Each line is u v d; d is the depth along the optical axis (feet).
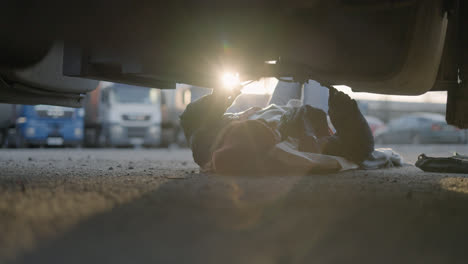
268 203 8.91
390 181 13.12
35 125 49.14
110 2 9.85
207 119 16.14
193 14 10.33
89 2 9.73
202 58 11.02
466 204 9.12
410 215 7.88
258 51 10.96
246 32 10.59
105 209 8.09
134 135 53.52
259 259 5.23
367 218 7.56
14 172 15.29
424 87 12.69
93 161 23.54
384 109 102.83
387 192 10.72
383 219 7.50
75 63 13.20
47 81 14.96
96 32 10.26
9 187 10.96
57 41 11.93
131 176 14.23
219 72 12.07
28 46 13.24
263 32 10.68
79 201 8.89
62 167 18.26
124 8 9.97
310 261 5.17
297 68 12.15
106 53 12.53
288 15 10.64
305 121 17.20
